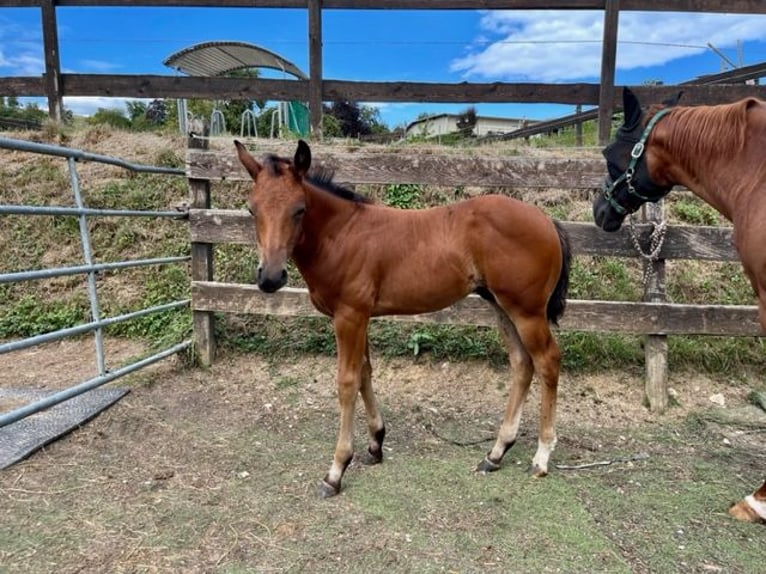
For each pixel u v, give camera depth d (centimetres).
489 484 260
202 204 396
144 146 560
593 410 345
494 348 392
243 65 932
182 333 428
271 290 220
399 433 318
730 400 353
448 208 265
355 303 252
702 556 207
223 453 285
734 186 235
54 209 289
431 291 260
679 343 383
